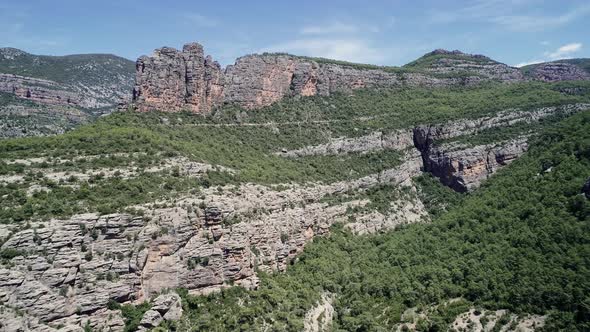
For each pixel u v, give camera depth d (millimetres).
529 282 102312
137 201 91188
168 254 89062
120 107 148500
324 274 118375
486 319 100562
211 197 100875
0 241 74938
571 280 97375
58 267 76500
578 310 92875
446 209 160375
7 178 88562
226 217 99375
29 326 71375
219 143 148875
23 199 83312
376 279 120750
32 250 75812
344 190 155500
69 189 88438
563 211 114750
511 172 153875
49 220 79688
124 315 80688
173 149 116812
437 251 127875
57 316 74500
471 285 109312
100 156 104375
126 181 96062
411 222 156625
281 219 119500
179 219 91500
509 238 119375
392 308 110250
